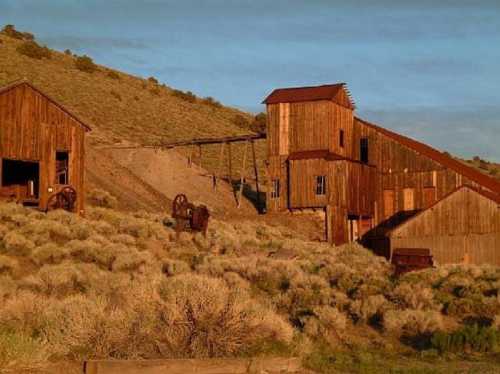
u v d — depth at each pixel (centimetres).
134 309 1546
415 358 1753
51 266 2422
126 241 3191
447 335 1859
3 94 3903
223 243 3522
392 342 1955
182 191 6147
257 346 1512
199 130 10369
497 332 1892
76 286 2264
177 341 1459
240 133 11388
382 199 5866
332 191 5462
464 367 1590
